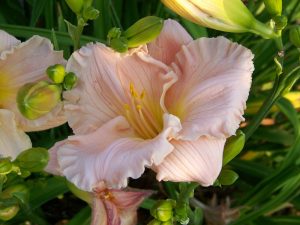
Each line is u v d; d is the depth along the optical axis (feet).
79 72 0.97
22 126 1.03
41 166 0.92
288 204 1.62
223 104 0.94
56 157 0.97
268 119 1.72
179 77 1.01
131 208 0.99
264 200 1.53
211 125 0.92
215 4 0.98
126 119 1.02
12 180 1.03
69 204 1.67
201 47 1.00
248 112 1.64
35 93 0.88
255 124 1.18
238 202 1.51
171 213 0.94
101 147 0.96
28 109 0.88
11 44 1.01
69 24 0.99
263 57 1.64
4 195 0.98
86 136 0.96
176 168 0.90
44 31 1.39
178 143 0.92
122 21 1.67
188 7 0.97
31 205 1.26
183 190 0.98
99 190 0.95
